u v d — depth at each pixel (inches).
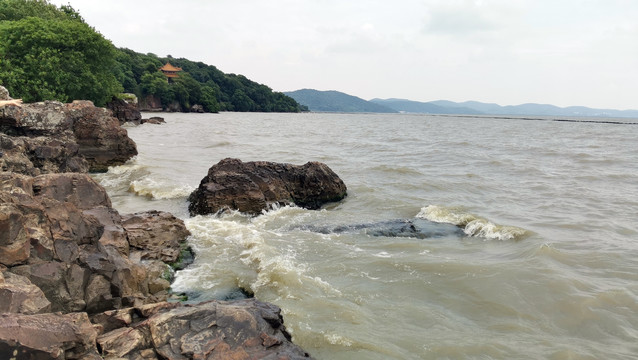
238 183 656.4
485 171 1055.6
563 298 359.3
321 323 319.0
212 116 4264.3
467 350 289.7
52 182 397.1
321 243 507.8
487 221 576.1
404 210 679.1
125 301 311.7
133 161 1034.1
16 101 852.6
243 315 270.2
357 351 285.7
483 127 3595.0
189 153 1240.8
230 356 241.1
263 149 1395.2
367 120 5049.2
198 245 495.2
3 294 220.1
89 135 955.3
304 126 3065.9
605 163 1210.0
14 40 1745.8
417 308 349.4
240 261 447.8
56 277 268.5
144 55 5713.6
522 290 376.8
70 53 1840.6
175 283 394.0
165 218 520.7
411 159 1256.8
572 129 3361.2
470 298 368.2
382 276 411.8
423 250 486.6
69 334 213.9
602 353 286.7
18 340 192.7
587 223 598.9
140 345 241.3
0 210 248.7
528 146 1707.7
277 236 532.1
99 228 364.8
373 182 892.0
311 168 740.7
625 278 403.2
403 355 283.0
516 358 281.4
